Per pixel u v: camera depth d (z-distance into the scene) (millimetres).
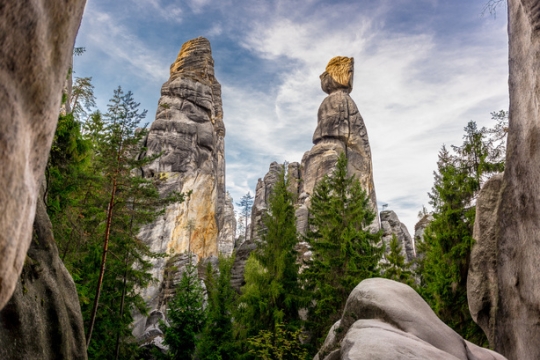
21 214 2396
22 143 2393
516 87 12195
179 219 52875
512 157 12453
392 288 10383
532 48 10914
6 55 2258
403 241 70875
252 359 20172
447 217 20062
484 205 16547
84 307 19672
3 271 2234
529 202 11367
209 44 77500
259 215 66562
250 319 21703
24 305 8109
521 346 11711
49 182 13984
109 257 20844
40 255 9867
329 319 21641
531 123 11133
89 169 19016
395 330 8586
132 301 22344
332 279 23000
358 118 76688
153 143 57656
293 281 22969
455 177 21141
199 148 61094
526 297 11477
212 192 59656
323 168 68500
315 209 29609
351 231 23844
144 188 20594
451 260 19250
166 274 45375
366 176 70750
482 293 15477
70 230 16828
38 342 8383
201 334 21891
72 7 2953
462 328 18234
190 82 67125
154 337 29781
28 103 2494
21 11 2336
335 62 84188
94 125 19422
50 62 2709
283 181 27094
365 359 7043
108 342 20359
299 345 19344
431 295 22438
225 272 23750
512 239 12422
